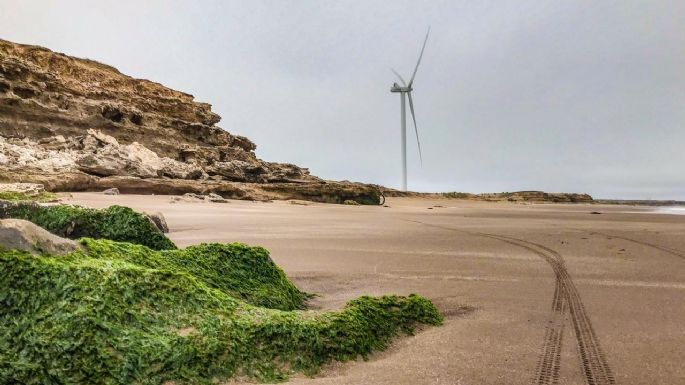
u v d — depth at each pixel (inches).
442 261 380.5
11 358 130.4
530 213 1259.2
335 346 165.5
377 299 211.2
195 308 164.1
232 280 222.8
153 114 1886.1
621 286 290.8
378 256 402.6
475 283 297.7
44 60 1774.1
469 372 155.3
